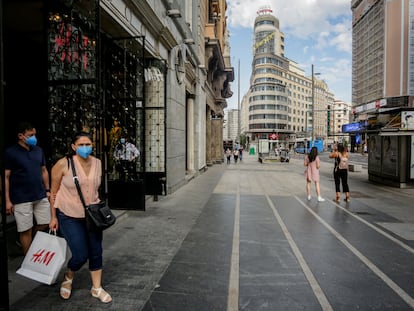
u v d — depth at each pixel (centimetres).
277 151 3675
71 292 339
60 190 319
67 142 541
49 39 523
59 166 316
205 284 365
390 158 1276
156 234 562
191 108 1559
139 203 738
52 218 323
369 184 1332
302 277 388
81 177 315
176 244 507
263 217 703
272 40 12200
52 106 530
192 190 1099
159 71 907
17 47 507
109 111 781
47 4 516
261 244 514
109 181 748
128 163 780
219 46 2119
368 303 325
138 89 827
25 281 363
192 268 411
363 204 873
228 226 623
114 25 668
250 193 1044
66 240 319
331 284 369
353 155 5581
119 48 784
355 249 495
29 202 394
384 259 453
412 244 523
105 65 758
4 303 268
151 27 857
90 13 540
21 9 502
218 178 1517
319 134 13362
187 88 1395
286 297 336
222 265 423
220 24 2656
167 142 997
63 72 545
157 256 454
